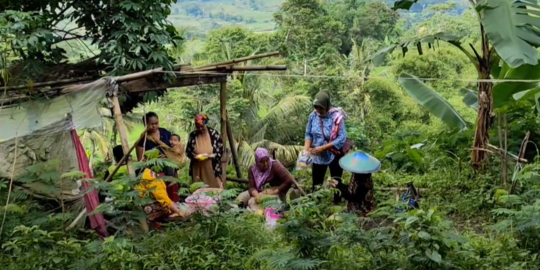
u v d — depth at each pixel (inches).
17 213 236.5
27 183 252.1
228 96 511.5
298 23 816.9
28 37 274.8
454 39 305.3
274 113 519.8
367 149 474.6
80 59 325.4
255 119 520.4
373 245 182.5
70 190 259.3
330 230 191.9
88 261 191.8
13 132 261.1
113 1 298.2
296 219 177.0
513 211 203.9
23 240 204.1
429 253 172.1
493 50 301.6
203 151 306.5
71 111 259.9
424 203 284.5
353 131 504.7
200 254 201.6
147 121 286.7
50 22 305.4
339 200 278.5
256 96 534.3
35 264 194.4
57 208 252.8
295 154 487.2
